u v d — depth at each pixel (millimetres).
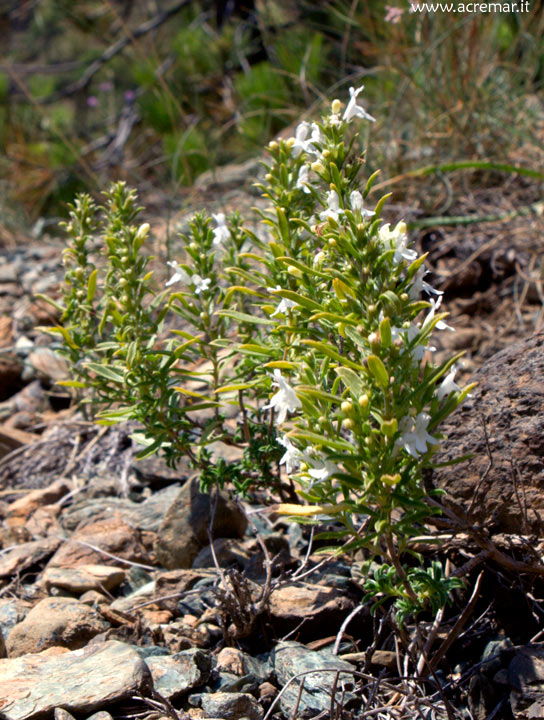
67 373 3947
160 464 3148
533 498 2037
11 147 8984
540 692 1732
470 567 1956
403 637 1893
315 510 1723
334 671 1808
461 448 2168
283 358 2172
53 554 2701
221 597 2061
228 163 7117
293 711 1818
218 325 2418
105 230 2629
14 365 4133
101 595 2379
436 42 4535
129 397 2361
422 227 4254
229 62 8719
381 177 4449
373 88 5738
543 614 2021
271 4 8055
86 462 3361
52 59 12617
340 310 1827
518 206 4262
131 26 11812
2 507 3135
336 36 7473
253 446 2393
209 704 1832
